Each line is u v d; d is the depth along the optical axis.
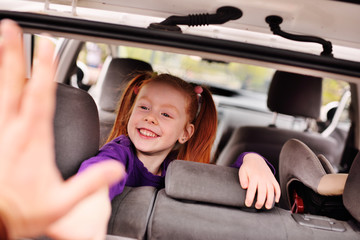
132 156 1.15
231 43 0.88
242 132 2.63
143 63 2.18
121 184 0.83
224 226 0.75
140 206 0.79
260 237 0.75
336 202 0.95
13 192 0.31
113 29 0.88
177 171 0.82
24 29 0.90
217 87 4.40
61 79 2.37
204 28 1.25
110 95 2.08
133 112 1.20
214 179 0.82
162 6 1.09
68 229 0.43
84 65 2.76
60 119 0.79
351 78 0.91
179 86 1.24
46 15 0.89
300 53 0.88
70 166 0.81
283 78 2.58
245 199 0.80
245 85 4.68
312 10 0.96
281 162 1.15
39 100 0.33
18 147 0.32
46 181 0.33
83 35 0.90
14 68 0.34
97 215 0.48
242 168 0.88
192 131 1.36
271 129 2.59
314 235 0.77
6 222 0.31
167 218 0.75
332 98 2.97
